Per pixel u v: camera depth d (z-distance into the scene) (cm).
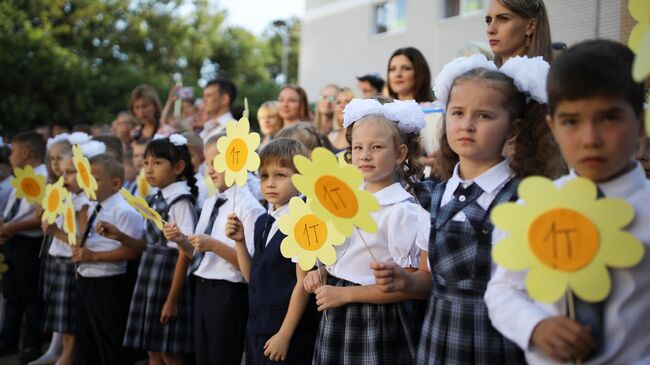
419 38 1230
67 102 1820
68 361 401
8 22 1716
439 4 1187
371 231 189
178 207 350
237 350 312
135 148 496
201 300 317
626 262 136
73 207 372
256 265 280
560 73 143
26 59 1720
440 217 190
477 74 178
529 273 146
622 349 141
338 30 1461
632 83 140
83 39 2459
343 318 230
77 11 2412
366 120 236
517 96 180
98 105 1969
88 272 367
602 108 138
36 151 511
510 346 175
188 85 2703
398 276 193
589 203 141
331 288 228
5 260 477
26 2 2241
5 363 461
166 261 349
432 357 186
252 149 271
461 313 180
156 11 2800
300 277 259
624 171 147
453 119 181
